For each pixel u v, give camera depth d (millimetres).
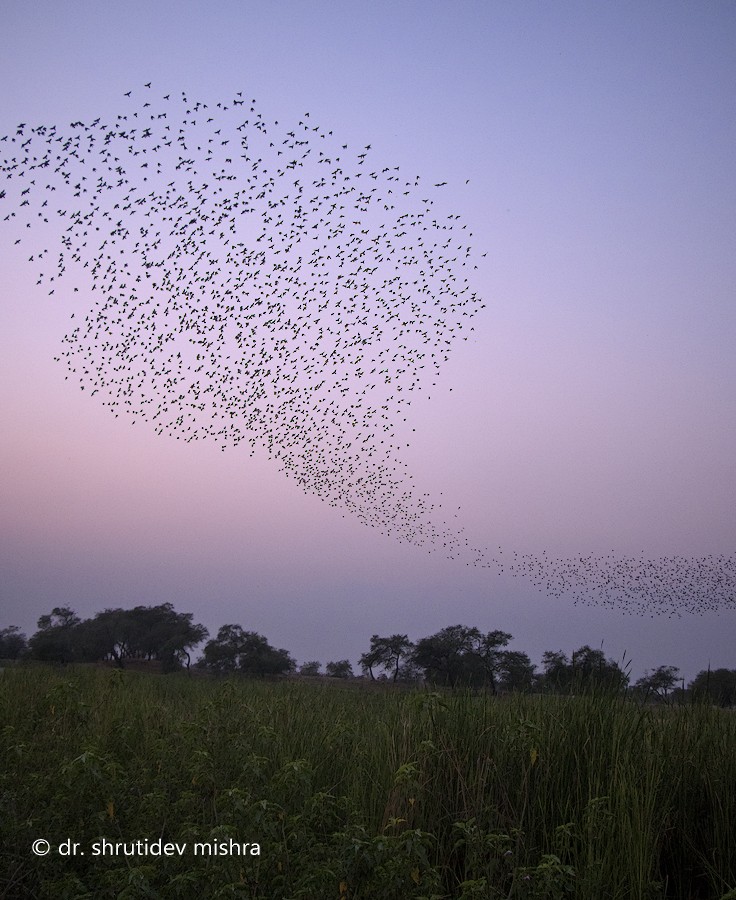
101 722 9656
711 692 8703
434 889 5387
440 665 33281
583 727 7574
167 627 58188
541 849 6445
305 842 5711
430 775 7234
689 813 6875
